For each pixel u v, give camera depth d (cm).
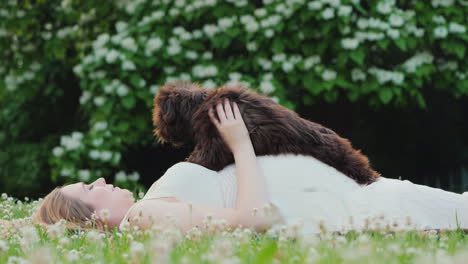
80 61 802
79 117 845
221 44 668
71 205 308
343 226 266
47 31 833
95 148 675
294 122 305
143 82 660
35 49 831
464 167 803
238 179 288
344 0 652
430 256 198
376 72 660
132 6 718
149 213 284
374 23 642
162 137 332
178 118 320
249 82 652
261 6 718
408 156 820
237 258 198
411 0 708
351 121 789
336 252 207
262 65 666
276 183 291
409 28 663
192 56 670
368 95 693
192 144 331
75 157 662
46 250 179
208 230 249
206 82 652
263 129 300
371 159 809
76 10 798
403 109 782
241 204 280
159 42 659
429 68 670
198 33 676
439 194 296
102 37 678
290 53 686
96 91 690
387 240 243
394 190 293
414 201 290
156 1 704
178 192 292
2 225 294
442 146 816
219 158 304
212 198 294
